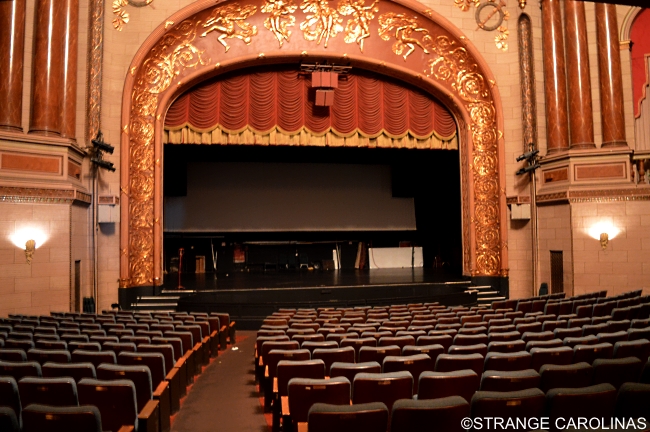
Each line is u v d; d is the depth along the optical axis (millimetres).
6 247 9812
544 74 14430
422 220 20344
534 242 14328
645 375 3928
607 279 12695
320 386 3842
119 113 13250
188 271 19203
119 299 12797
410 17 14922
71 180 11180
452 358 4695
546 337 5828
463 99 15359
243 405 5613
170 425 4832
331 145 15078
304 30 14422
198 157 18703
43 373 4398
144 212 13586
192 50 13992
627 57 13680
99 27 12820
